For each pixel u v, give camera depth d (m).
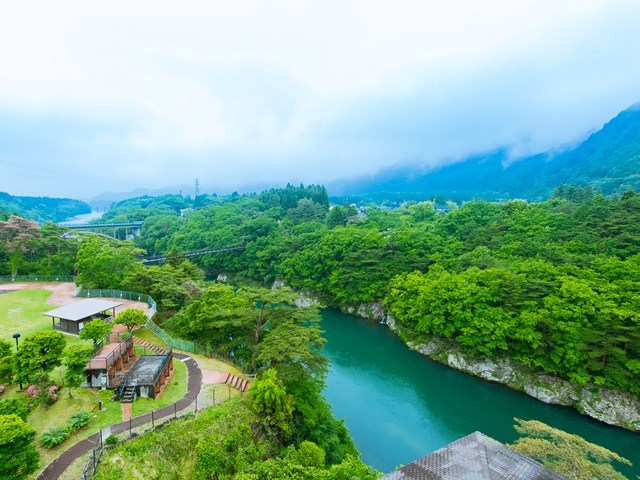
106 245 69.81
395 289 65.56
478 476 14.90
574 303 45.69
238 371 35.00
